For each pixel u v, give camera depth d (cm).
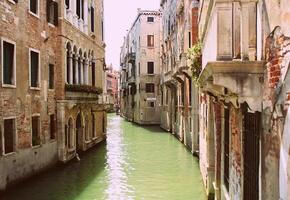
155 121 4809
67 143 1939
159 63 4747
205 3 1201
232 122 766
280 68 424
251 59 547
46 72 1739
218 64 512
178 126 3061
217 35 574
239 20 571
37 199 1278
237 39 571
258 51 538
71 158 1994
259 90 512
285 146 409
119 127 4469
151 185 1477
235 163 730
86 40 2411
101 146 2669
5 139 1345
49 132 1761
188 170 1764
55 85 1853
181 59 2381
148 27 4756
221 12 575
